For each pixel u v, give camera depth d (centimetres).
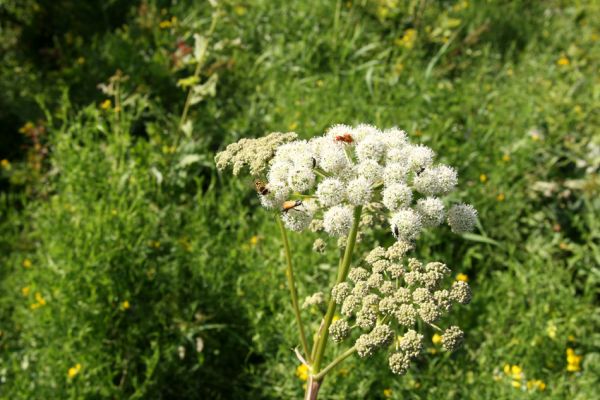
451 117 93
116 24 118
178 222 78
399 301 46
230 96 99
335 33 108
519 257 79
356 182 46
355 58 106
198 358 69
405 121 88
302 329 51
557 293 74
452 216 49
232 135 89
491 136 90
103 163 80
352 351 48
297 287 71
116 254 70
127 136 81
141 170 79
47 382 65
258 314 69
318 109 92
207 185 87
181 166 82
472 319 72
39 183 89
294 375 66
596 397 65
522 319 71
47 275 71
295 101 95
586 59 113
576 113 96
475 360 69
